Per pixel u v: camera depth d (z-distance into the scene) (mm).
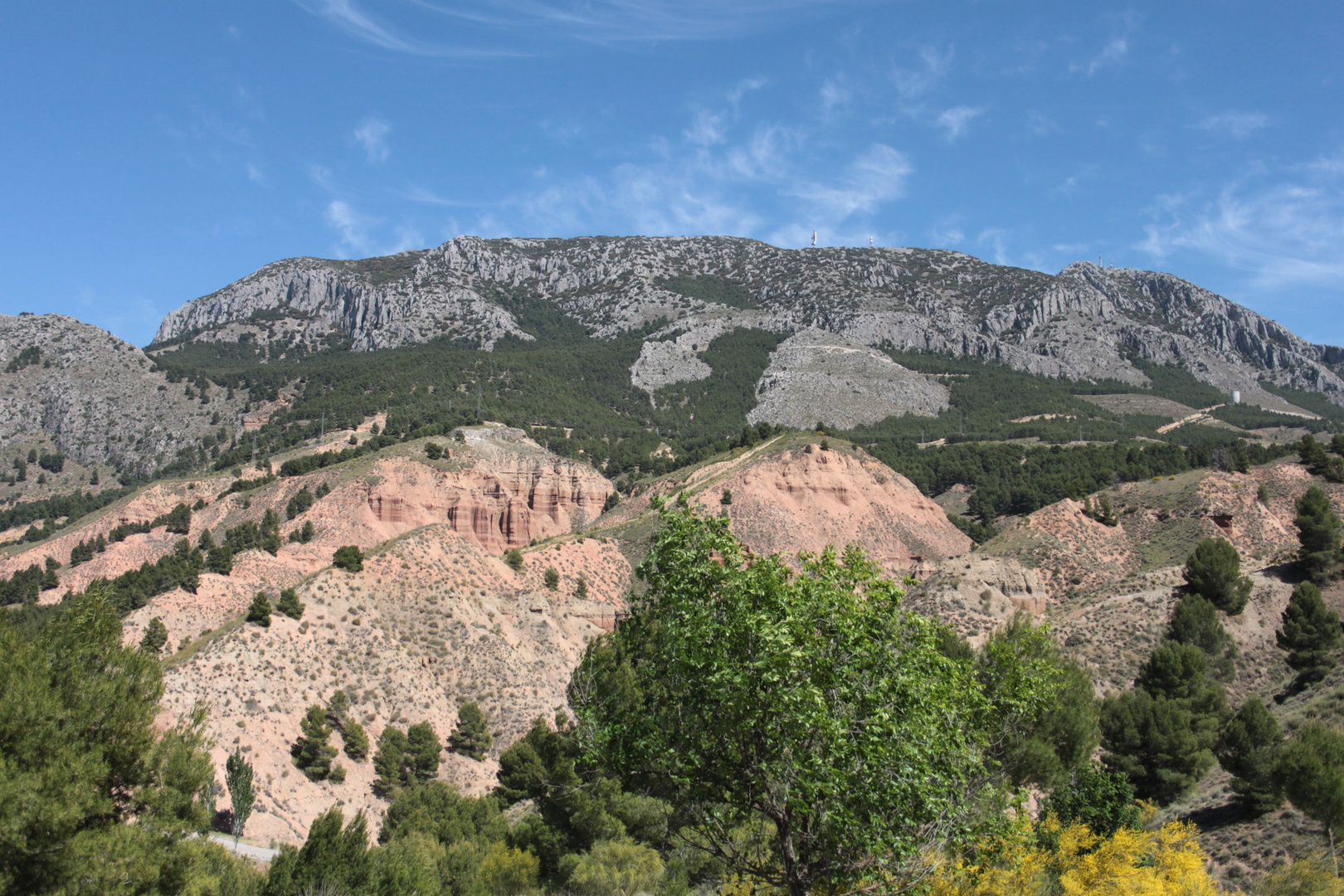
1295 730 46344
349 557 87750
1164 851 30859
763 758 21797
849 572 23328
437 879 34344
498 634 88312
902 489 144125
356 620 81250
